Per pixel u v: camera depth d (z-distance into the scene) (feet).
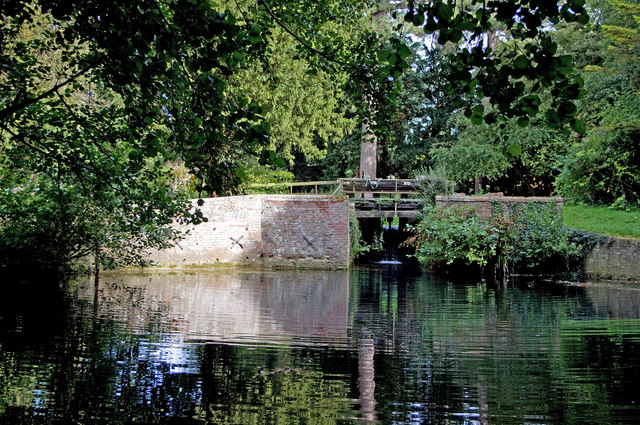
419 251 51.16
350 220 56.80
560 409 12.60
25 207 28.96
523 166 77.46
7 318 22.03
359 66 14.43
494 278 44.32
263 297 30.91
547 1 7.97
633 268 41.68
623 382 14.66
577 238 46.85
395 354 17.78
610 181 56.70
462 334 21.17
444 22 8.39
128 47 10.79
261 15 17.30
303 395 13.35
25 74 16.81
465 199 49.83
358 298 31.32
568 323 23.66
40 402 12.31
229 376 14.83
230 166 12.20
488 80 8.77
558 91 8.40
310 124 68.59
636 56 48.06
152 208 20.88
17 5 11.16
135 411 11.94
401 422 11.66
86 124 17.89
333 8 19.20
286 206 52.90
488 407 12.62
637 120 49.03
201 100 11.11
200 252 48.93
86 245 32.94
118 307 25.72
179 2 9.70
